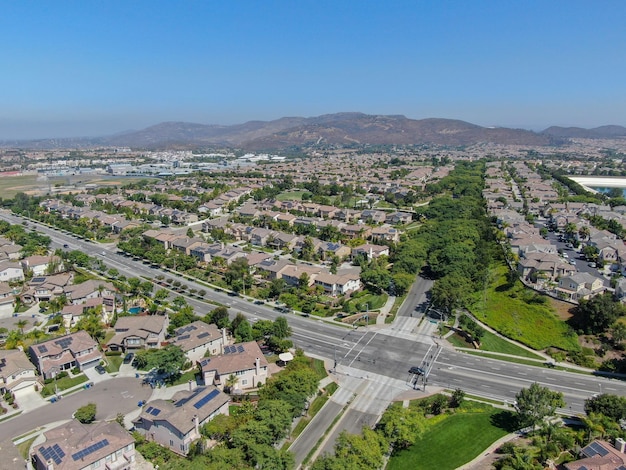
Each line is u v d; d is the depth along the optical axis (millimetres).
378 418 93000
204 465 71438
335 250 193625
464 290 143000
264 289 160625
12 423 90875
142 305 148000
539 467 75875
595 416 86438
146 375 109000
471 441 86500
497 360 116812
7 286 153750
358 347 123188
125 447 77562
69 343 114188
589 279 142500
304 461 80312
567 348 119562
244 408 90000
